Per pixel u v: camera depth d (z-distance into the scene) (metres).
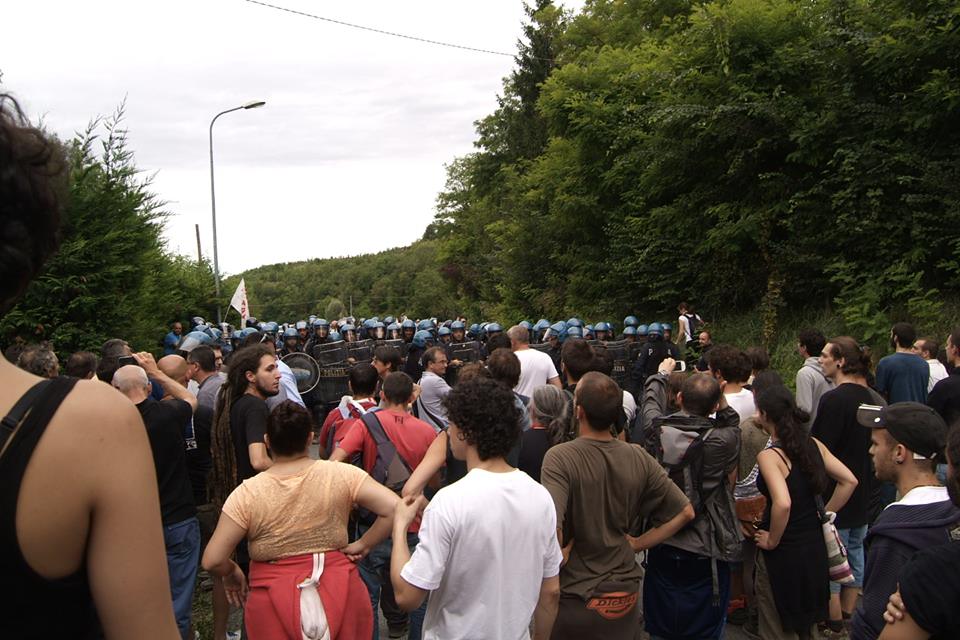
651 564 4.28
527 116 41.81
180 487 4.77
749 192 17.67
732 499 4.29
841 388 5.68
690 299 20.33
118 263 12.83
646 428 4.95
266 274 108.00
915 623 2.03
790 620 4.48
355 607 3.57
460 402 3.04
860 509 5.58
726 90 17.31
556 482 3.56
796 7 17.11
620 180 22.44
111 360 5.66
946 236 13.77
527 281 30.45
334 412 5.79
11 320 11.41
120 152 13.12
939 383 6.35
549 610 3.09
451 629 2.85
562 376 13.53
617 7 31.09
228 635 5.59
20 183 1.10
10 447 1.01
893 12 14.62
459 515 2.83
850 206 14.78
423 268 85.44
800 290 16.92
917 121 13.84
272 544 3.49
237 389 5.16
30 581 1.02
